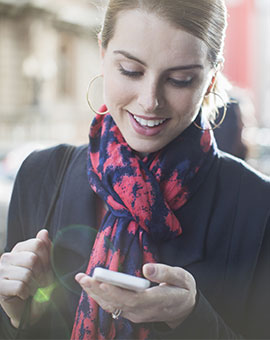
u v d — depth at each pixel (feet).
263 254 3.94
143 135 3.53
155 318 3.06
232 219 3.95
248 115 8.33
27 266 3.67
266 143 23.62
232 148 5.83
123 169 3.77
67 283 3.99
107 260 3.71
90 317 3.68
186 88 3.37
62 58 58.75
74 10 55.88
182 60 3.24
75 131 57.67
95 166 4.02
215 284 3.84
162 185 3.83
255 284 3.94
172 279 3.03
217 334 3.44
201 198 3.95
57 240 4.09
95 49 63.16
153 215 3.68
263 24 46.73
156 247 3.75
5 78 51.72
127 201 3.71
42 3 51.06
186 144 3.86
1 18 50.83
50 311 3.97
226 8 3.52
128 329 3.63
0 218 15.71
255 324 3.96
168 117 3.46
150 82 3.29
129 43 3.25
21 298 3.72
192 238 3.86
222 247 3.91
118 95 3.44
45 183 4.28
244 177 4.09
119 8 3.29
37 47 52.70
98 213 4.11
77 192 4.13
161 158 3.83
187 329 3.33
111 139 3.96
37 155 4.46
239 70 47.03
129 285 2.83
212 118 4.42
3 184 21.11
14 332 3.84
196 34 3.22
